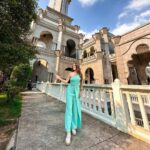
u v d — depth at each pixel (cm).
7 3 375
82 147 240
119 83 344
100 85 418
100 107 426
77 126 305
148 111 512
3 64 425
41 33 2625
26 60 504
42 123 376
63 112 518
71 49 3297
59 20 2831
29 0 435
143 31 1297
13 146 236
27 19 473
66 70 2458
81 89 326
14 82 792
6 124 367
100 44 2245
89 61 2369
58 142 258
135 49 1364
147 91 269
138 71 1812
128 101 321
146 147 242
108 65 2145
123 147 242
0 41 372
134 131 292
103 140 270
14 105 654
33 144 246
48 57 2309
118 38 1566
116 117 345
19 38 498
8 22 387
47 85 1304
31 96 1061
